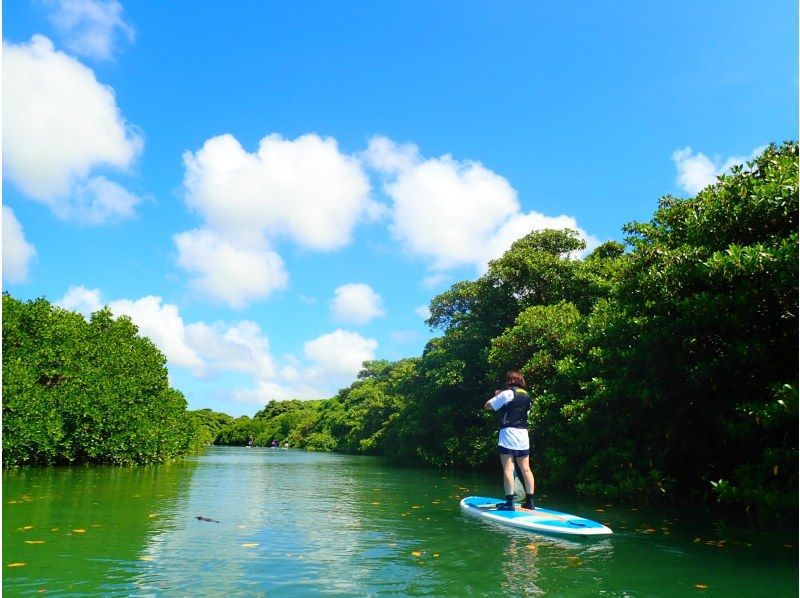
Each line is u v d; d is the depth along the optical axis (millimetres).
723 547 6328
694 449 10539
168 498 10664
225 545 6320
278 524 7883
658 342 9477
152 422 21250
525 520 7699
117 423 19203
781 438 8148
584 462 11789
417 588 4656
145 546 6172
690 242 8930
